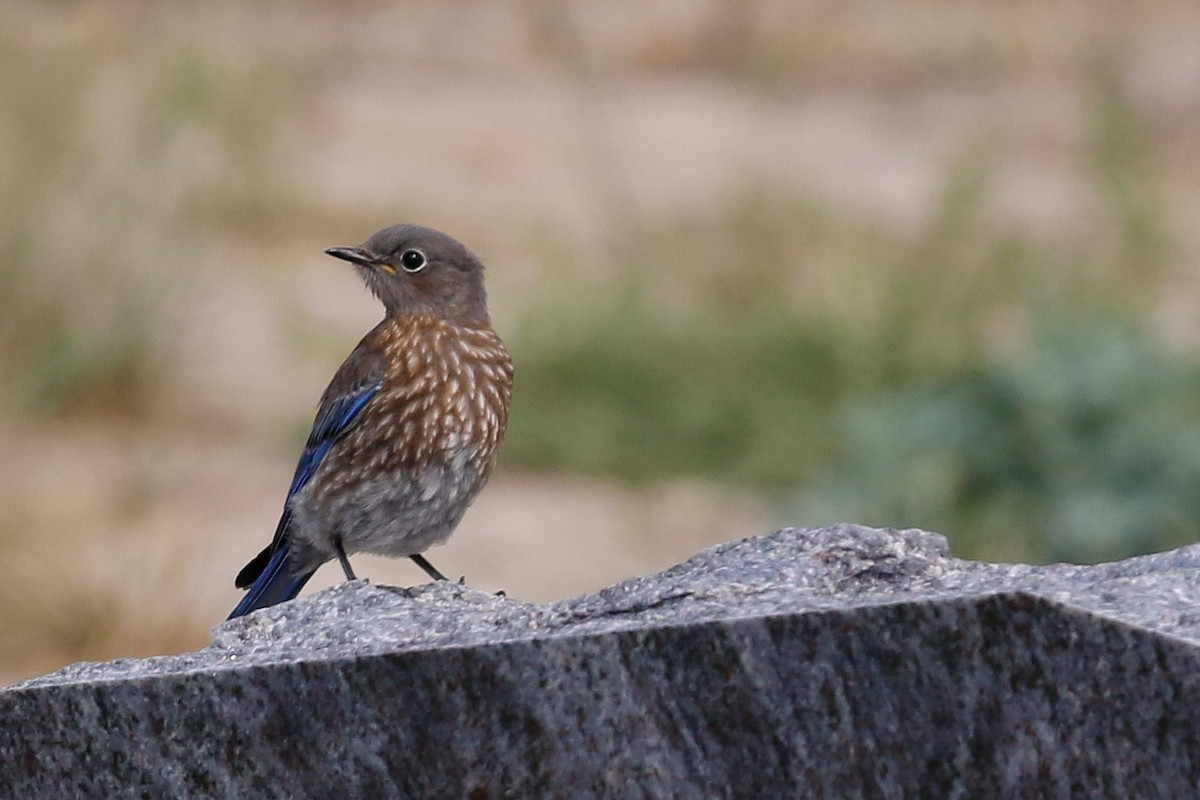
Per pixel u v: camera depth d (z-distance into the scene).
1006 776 5.65
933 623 5.68
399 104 29.42
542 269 20.45
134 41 24.39
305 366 19.20
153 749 6.30
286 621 6.80
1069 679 5.59
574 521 15.86
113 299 18.45
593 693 5.95
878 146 27.67
